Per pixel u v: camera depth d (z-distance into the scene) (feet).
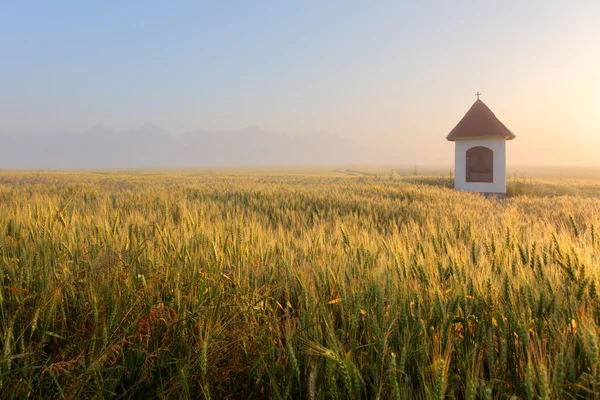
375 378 7.79
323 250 15.97
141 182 113.80
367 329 9.43
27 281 10.64
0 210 21.75
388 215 37.55
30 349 8.55
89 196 51.34
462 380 8.18
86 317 9.69
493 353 8.11
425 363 7.98
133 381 8.94
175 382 8.36
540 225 28.40
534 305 9.50
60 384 8.11
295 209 44.21
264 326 9.43
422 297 10.43
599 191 106.01
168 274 11.27
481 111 89.97
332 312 10.39
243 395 8.87
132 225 17.15
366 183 102.32
